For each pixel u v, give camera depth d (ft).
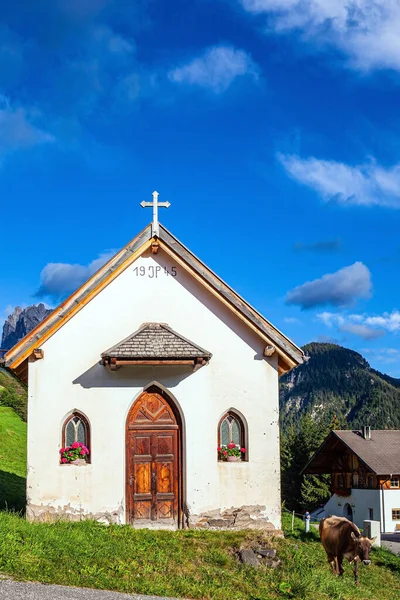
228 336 55.47
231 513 53.01
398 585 56.34
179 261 54.75
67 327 53.26
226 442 54.75
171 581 39.01
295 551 48.88
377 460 171.01
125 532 48.29
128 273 55.01
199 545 47.32
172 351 51.21
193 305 55.47
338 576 49.14
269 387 55.26
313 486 217.36
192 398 54.08
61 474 51.21
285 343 55.31
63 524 48.24
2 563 36.35
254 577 42.91
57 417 51.96
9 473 83.46
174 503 53.26
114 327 53.98
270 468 54.13
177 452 54.03
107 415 52.65
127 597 34.27
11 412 159.43
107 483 51.72
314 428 234.38
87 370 52.95
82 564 38.42
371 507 171.94
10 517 47.16
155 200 55.36
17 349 51.78
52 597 32.24
